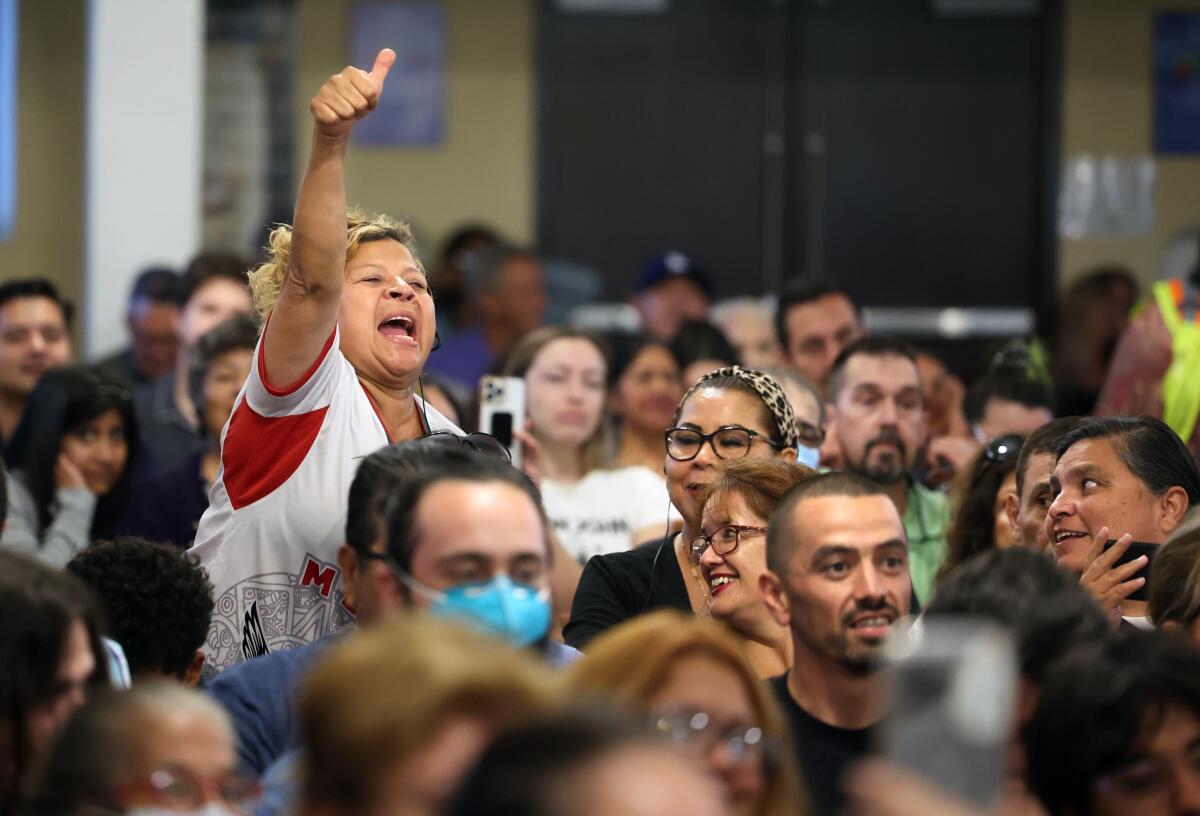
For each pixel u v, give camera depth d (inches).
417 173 853.8
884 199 868.6
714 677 231.8
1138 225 859.4
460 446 303.0
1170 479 343.6
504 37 856.3
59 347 587.2
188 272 622.2
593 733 142.2
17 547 464.4
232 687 288.2
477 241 797.2
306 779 186.1
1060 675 235.9
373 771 179.5
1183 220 858.8
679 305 750.5
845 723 282.0
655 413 556.1
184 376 593.9
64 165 708.0
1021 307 867.4
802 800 240.4
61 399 488.4
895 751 163.3
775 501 331.6
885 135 867.4
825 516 277.3
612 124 863.1
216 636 341.7
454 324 774.5
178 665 319.3
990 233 866.8
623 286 863.7
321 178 321.7
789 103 865.5
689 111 865.5
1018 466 382.3
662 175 864.3
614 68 862.5
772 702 236.4
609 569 382.9
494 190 856.9
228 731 213.8
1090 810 234.8
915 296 868.6
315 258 321.1
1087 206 861.8
